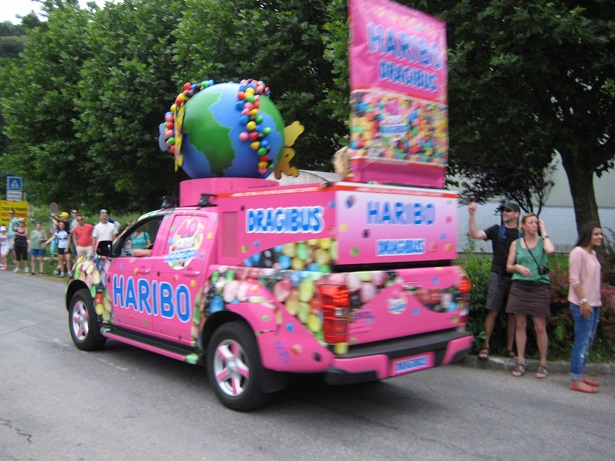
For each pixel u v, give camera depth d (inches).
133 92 533.0
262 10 443.2
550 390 224.4
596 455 160.6
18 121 714.8
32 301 438.0
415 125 198.8
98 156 599.8
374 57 184.9
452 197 202.5
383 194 175.2
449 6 331.3
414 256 186.2
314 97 459.2
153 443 163.6
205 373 239.3
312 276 163.8
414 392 219.3
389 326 172.1
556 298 256.1
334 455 157.0
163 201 250.4
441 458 156.2
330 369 157.0
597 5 304.5
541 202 617.9
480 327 264.7
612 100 345.4
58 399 203.0
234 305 182.9
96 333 267.0
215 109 228.8
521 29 288.7
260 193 184.9
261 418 185.8
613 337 263.9
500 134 349.4
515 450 163.0
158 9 566.9
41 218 1533.0
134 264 237.5
